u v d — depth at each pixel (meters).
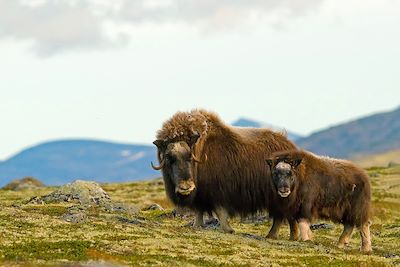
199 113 107.94
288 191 102.69
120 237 95.62
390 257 101.50
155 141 105.06
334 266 87.44
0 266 74.88
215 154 107.06
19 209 118.38
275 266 85.81
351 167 109.31
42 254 82.88
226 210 108.62
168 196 108.75
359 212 108.44
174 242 95.94
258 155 109.25
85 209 125.38
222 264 84.38
